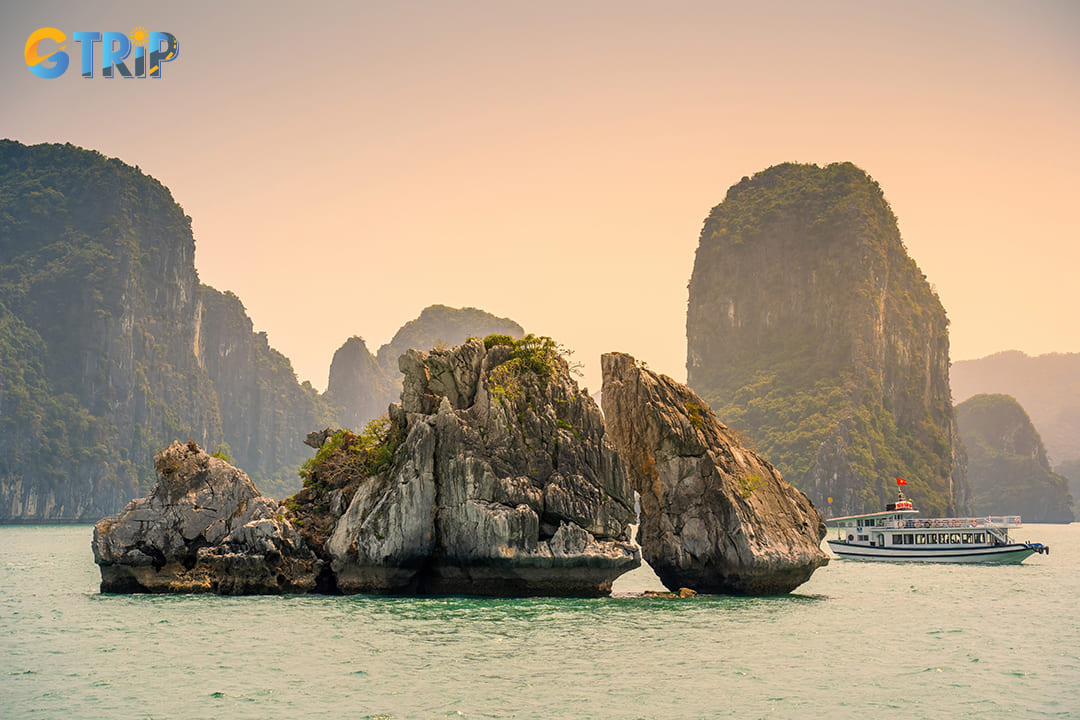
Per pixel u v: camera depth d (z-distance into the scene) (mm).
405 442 63531
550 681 39312
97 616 52844
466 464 61594
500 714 34812
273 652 43812
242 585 61281
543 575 60812
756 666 42719
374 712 34844
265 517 62938
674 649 45812
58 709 35094
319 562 62938
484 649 44875
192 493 63031
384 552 60781
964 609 62594
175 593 61094
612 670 41344
